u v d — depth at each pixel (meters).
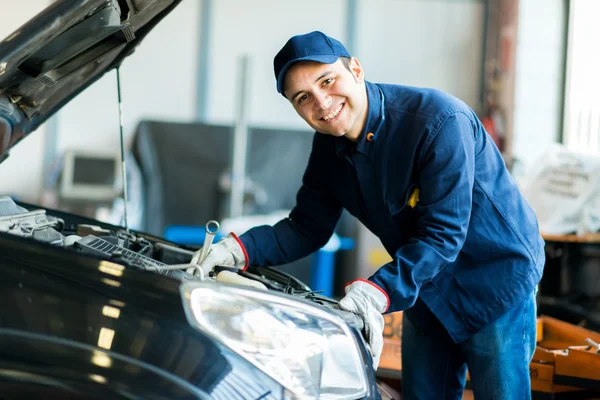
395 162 1.80
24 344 1.23
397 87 1.85
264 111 6.64
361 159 1.84
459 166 1.72
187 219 5.77
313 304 1.48
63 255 1.33
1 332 1.25
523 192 3.98
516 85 6.00
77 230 2.09
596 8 5.75
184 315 1.27
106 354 1.21
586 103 5.80
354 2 6.62
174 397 1.18
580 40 5.89
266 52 6.61
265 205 5.82
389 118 1.79
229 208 5.77
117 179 5.71
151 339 1.24
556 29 6.00
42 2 6.15
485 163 1.88
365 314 1.59
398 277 1.65
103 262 1.33
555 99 6.03
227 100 6.61
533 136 6.02
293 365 1.34
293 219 2.12
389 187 1.83
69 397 1.18
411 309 2.05
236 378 1.24
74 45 1.61
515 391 1.93
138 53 6.49
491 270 1.89
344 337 1.47
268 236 2.05
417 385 2.09
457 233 1.72
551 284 3.80
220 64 6.58
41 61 1.59
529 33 6.00
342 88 1.70
